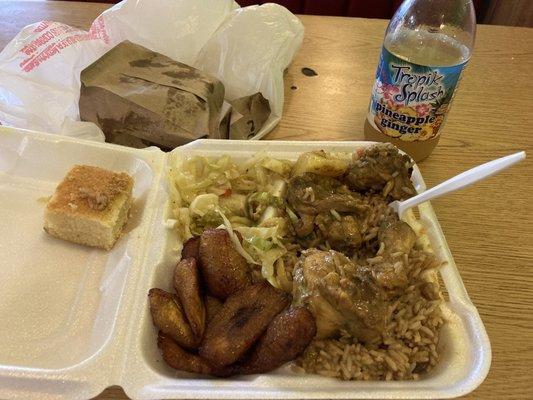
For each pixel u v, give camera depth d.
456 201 0.35
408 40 0.35
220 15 0.43
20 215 0.33
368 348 0.25
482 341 0.25
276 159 0.34
